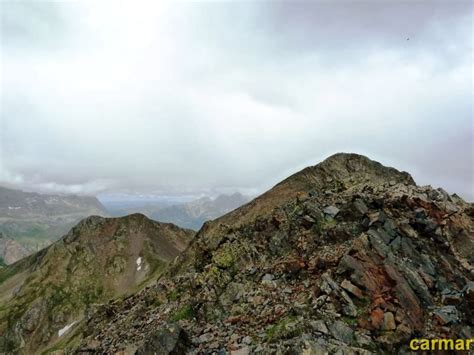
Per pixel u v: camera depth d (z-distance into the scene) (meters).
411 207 29.20
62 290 165.75
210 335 21.16
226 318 23.28
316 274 24.55
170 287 33.88
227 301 25.12
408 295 20.80
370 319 19.33
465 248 26.70
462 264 25.23
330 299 20.97
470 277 24.16
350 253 23.61
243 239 34.88
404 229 26.73
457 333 19.28
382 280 21.61
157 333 19.73
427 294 21.66
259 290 24.94
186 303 27.64
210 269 30.31
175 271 61.16
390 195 31.05
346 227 28.44
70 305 158.00
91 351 25.97
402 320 19.25
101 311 38.78
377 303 19.98
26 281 174.62
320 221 30.95
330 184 44.47
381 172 74.75
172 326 20.25
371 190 34.03
